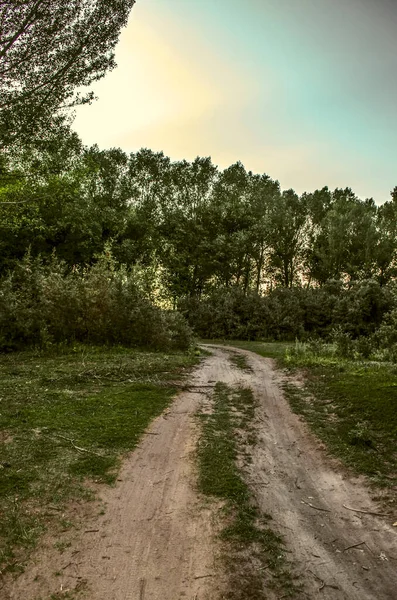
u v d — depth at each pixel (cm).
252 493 511
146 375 1102
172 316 1848
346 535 435
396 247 4566
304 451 653
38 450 581
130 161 4816
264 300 3300
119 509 465
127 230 4031
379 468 582
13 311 1348
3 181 2252
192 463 585
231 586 353
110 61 1658
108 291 1577
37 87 1598
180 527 436
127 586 353
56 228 3072
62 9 1489
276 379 1175
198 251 4372
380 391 858
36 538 404
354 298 2897
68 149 2262
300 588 354
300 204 5134
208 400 926
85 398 838
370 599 344
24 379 943
